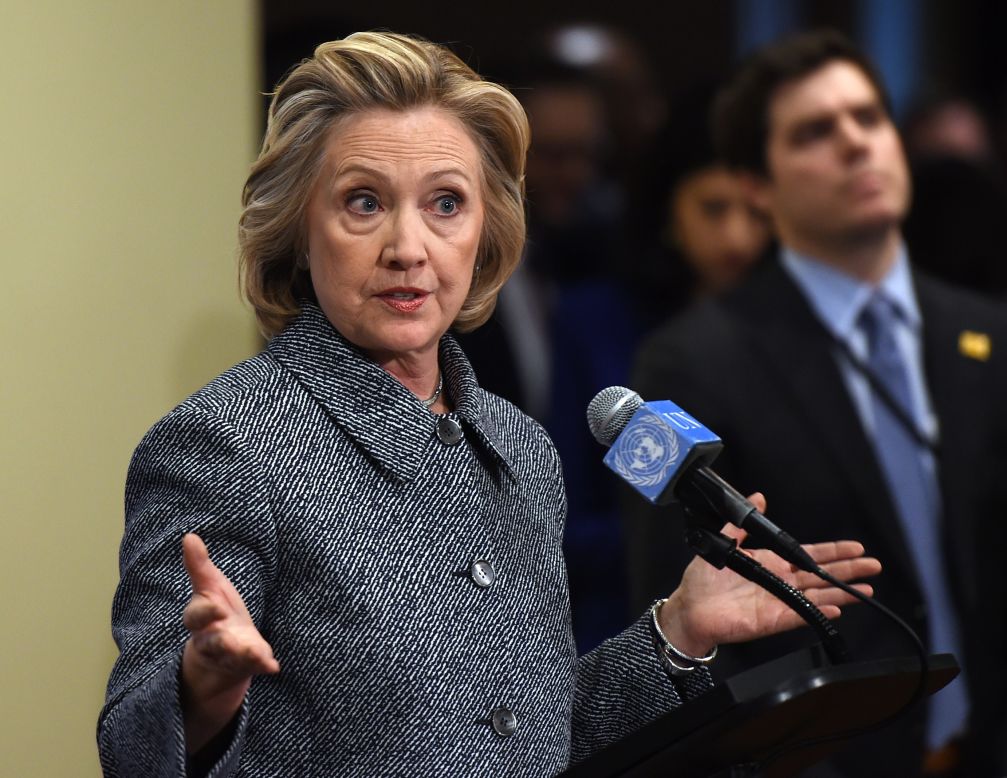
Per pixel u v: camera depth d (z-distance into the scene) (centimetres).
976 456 1105
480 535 593
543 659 599
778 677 506
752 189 1205
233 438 553
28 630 841
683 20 1540
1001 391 1130
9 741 832
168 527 541
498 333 1344
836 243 1126
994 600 1088
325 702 548
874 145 1138
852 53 1172
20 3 838
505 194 652
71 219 862
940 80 1716
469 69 630
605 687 659
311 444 572
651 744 512
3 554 830
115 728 511
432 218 601
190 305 925
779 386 1078
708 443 560
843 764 1018
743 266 1400
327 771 548
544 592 615
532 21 1481
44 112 850
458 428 605
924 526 1085
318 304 626
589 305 1391
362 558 561
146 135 902
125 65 892
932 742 1073
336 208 594
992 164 1659
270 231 616
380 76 596
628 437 575
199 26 937
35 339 845
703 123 1411
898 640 1028
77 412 864
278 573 555
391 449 584
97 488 873
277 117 612
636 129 1470
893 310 1137
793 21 1616
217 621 455
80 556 865
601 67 1471
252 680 552
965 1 1717
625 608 1290
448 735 558
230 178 952
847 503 1049
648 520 1012
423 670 558
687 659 652
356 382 594
